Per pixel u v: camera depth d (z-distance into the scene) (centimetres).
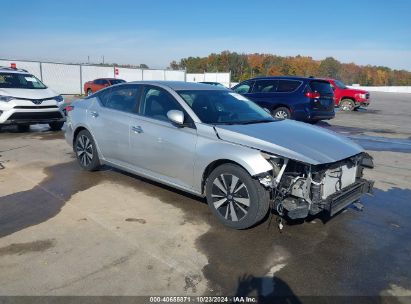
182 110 456
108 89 581
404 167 712
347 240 386
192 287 295
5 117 895
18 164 654
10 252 341
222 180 405
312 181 365
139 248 355
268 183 364
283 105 1167
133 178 577
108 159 563
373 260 346
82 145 606
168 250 352
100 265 323
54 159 696
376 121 1556
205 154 413
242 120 469
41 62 3297
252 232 396
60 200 477
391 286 305
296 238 386
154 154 476
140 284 297
